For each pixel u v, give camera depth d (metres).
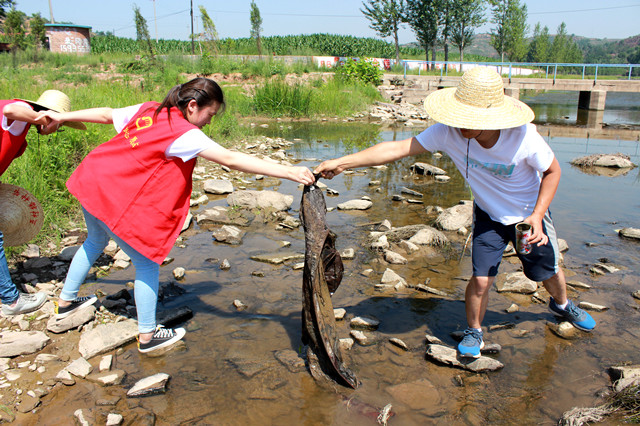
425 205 6.15
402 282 3.91
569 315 3.21
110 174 2.61
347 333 3.19
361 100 17.88
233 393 2.55
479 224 2.84
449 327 3.29
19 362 2.77
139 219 2.61
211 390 2.57
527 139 2.49
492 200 2.71
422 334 3.19
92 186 2.64
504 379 2.71
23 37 33.72
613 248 4.67
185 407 2.43
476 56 56.66
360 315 3.42
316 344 2.70
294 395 2.54
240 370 2.74
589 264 4.30
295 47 36.88
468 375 2.74
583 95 22.52
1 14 35.62
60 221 4.71
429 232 4.89
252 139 10.35
